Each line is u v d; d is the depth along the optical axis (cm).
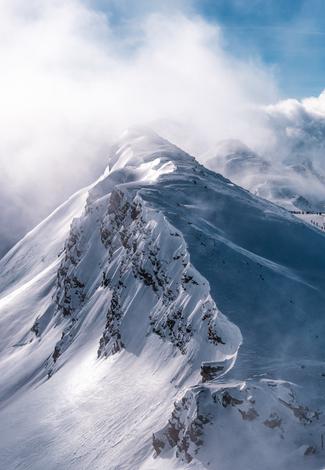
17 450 8131
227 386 5331
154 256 9369
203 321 7138
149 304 9006
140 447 6191
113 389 8019
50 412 8825
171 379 7069
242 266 8100
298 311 7131
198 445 5141
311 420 5044
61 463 7025
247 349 6097
